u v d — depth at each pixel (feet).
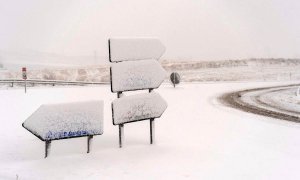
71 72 157.89
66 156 23.89
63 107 23.24
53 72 153.17
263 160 23.45
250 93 86.94
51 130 22.82
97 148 26.22
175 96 73.10
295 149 26.73
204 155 24.44
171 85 113.39
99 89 88.74
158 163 22.49
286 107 57.77
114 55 24.84
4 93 74.13
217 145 27.48
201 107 53.93
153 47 26.94
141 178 19.72
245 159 23.61
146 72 26.45
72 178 19.76
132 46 25.79
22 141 29.40
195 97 71.41
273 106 58.90
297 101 68.33
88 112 23.94
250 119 41.96
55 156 23.91
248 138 30.42
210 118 42.22
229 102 63.72
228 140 29.40
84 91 81.66
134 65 25.90
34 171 20.97
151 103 26.89
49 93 74.79
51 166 21.88
